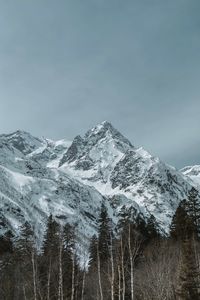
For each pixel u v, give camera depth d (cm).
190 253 5653
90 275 5953
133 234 4831
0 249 8500
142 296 5534
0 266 6538
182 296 5384
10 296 5775
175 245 7375
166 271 5947
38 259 5197
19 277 5528
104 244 6650
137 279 5688
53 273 5056
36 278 4703
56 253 5091
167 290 5428
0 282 5909
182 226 8531
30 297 5062
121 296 4953
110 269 5541
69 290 5141
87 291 5500
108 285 5225
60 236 4703
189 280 5438
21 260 6278
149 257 6581
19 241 6919
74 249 5203
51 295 4994
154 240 8212
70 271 5138
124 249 4525
